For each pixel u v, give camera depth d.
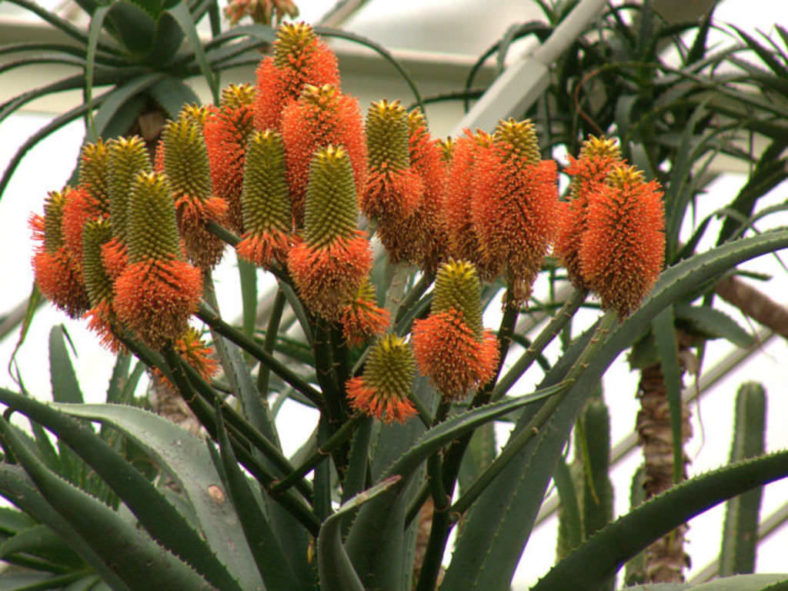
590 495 4.50
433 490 2.60
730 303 5.48
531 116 5.95
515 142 2.56
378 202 2.60
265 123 2.64
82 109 4.53
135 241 2.53
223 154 2.64
